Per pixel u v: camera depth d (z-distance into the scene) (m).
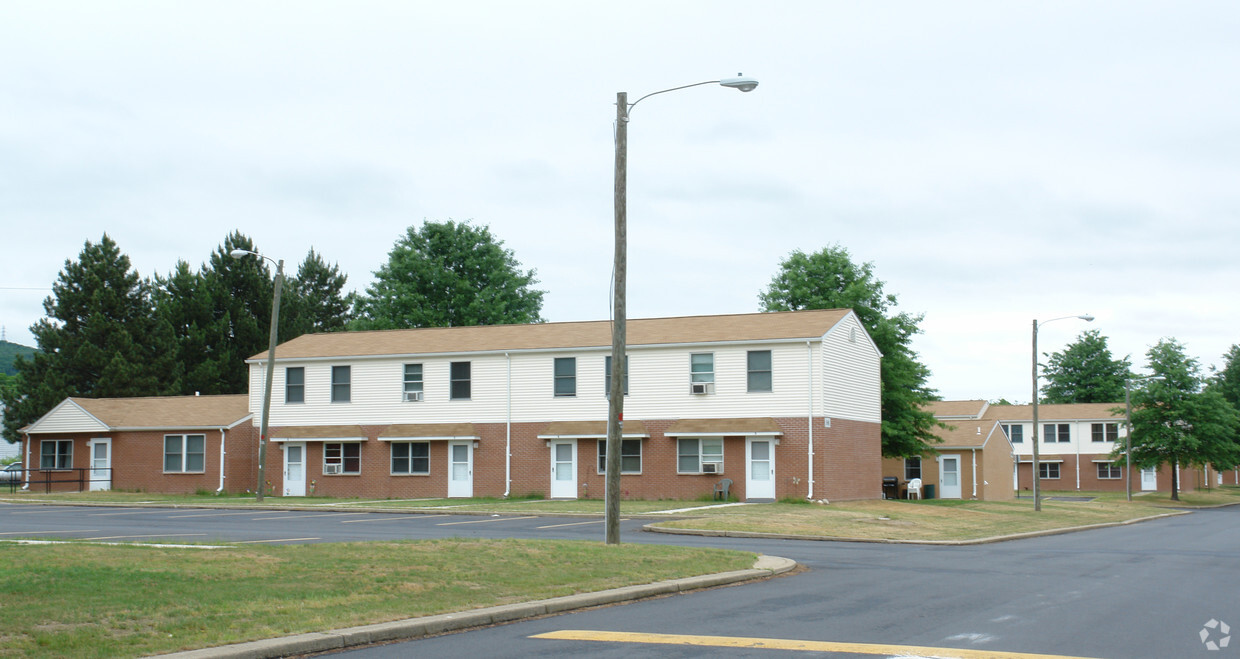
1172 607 13.44
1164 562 20.80
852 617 12.32
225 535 22.08
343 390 43.94
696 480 38.28
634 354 39.66
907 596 14.34
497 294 70.81
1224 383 110.06
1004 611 12.88
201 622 10.67
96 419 46.06
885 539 25.78
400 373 43.06
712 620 12.13
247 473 45.03
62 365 63.44
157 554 15.10
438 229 70.75
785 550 21.78
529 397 41.00
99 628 10.13
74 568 13.37
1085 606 13.42
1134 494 74.38
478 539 18.67
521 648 10.35
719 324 40.50
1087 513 44.34
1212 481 92.31
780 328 38.81
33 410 61.62
